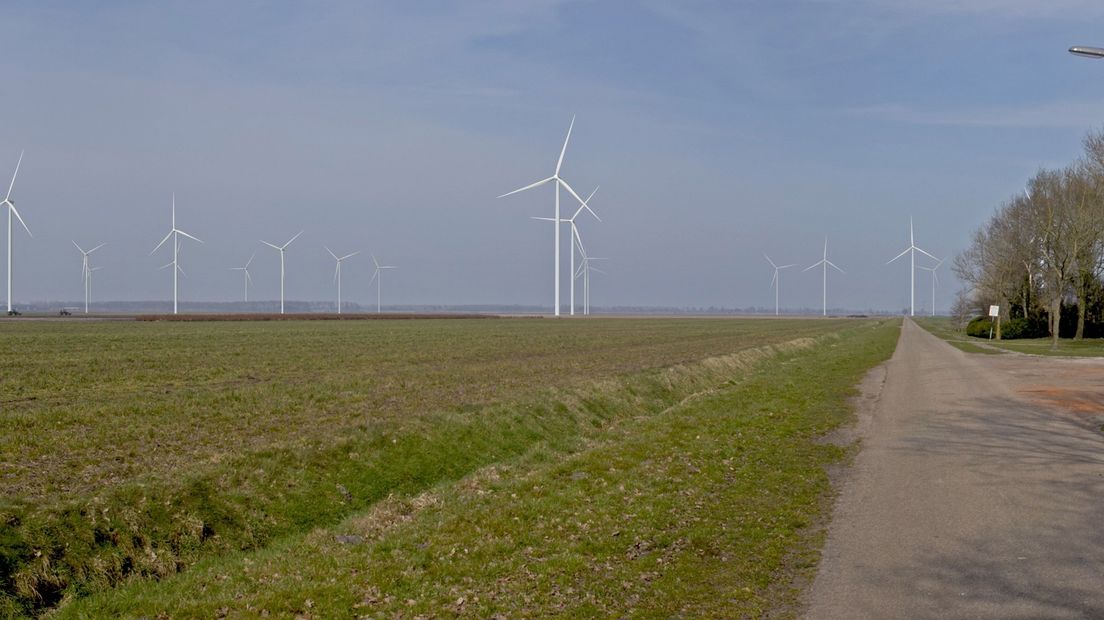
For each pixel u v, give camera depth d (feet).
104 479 47.09
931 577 30.40
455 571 32.94
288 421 69.62
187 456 54.03
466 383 102.63
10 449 55.06
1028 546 34.27
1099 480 48.32
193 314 428.15
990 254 303.89
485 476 54.85
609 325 368.27
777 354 185.47
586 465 54.19
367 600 30.19
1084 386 108.37
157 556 39.60
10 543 35.83
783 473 51.57
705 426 71.82
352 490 52.95
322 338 211.41
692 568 32.37
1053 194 245.24
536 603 29.09
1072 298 276.62
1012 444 62.39
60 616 32.22
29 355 138.51
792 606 27.89
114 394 86.38
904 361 163.63
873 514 40.60
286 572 34.53
